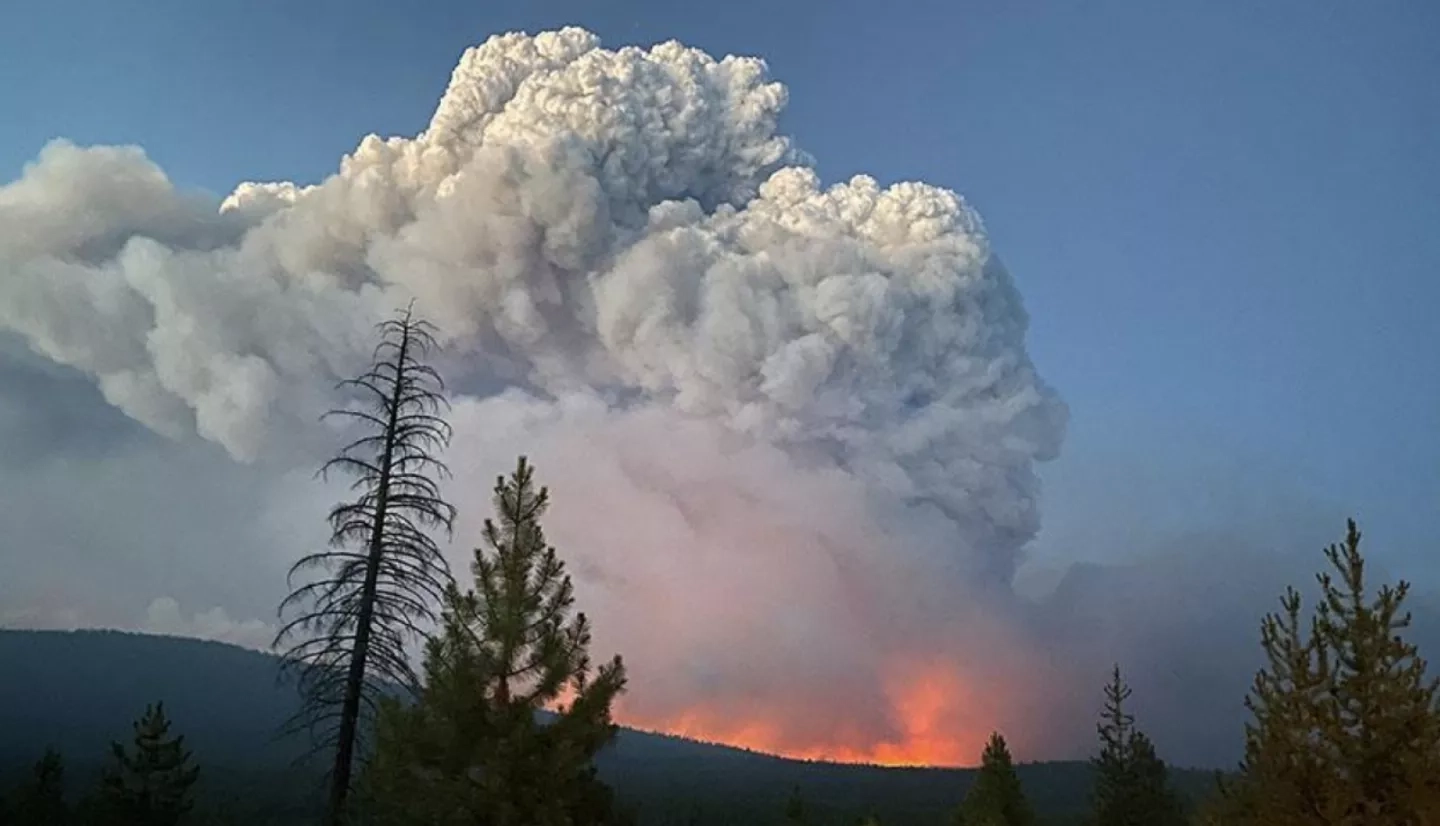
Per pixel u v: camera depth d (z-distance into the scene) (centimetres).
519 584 1521
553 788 1406
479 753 1425
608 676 1508
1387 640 1381
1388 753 1343
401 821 1459
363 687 2200
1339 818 1325
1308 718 1399
